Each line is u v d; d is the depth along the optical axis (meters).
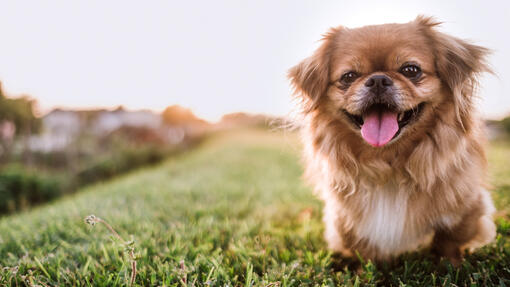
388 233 0.42
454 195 0.40
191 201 0.74
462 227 0.41
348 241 0.45
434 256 0.44
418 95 0.40
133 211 0.65
